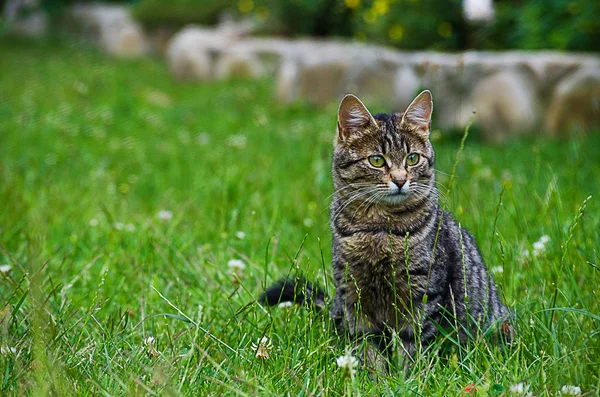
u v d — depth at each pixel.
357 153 5.49
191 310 5.79
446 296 5.18
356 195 5.40
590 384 4.29
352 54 14.70
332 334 5.21
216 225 7.72
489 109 12.23
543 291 5.37
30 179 9.66
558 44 13.36
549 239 6.21
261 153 11.24
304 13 17.89
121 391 4.25
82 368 4.48
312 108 14.92
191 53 18.59
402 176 5.33
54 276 6.35
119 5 26.55
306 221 7.68
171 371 4.37
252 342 5.05
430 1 14.68
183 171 10.47
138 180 10.14
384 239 5.14
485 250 6.41
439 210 5.57
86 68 20.38
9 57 21.89
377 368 4.84
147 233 7.25
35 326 4.40
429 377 4.53
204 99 16.02
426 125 5.66
